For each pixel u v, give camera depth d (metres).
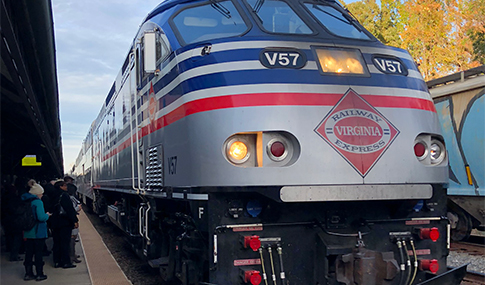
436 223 4.38
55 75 9.85
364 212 4.18
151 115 5.55
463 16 21.33
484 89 8.78
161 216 5.59
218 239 3.79
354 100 4.07
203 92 4.04
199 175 3.90
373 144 4.00
